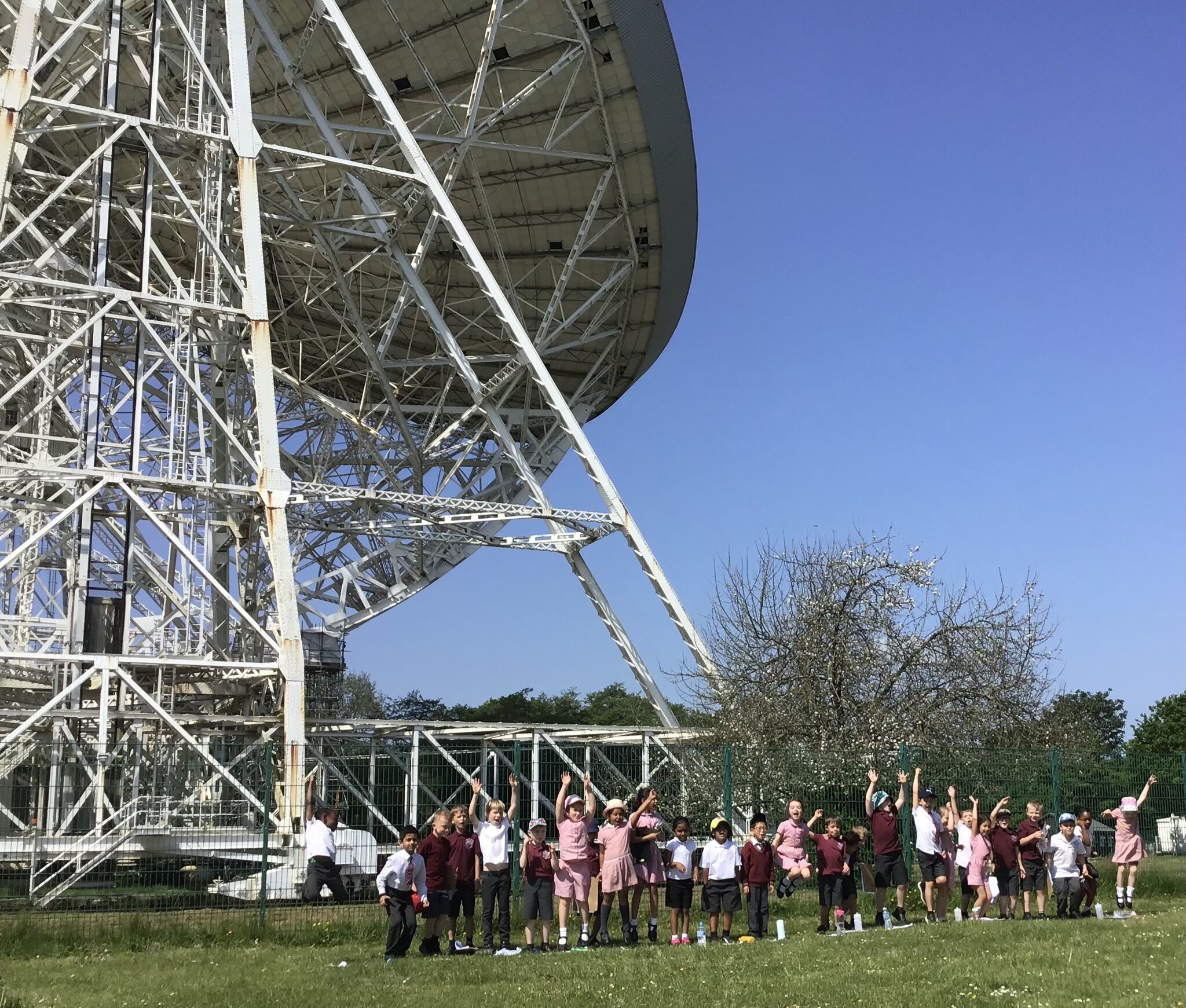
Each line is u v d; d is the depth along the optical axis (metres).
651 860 16.00
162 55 25.59
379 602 39.25
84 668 21.70
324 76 30.84
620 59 29.84
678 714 37.41
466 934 15.14
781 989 11.06
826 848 16.08
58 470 20.03
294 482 25.72
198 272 26.52
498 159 32.41
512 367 29.19
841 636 29.94
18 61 20.94
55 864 18.19
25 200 28.20
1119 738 91.44
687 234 34.62
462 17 29.38
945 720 29.56
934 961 12.41
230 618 27.42
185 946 14.98
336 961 13.59
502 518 27.53
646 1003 10.49
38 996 11.19
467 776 25.64
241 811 21.92
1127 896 17.98
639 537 27.84
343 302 34.62
